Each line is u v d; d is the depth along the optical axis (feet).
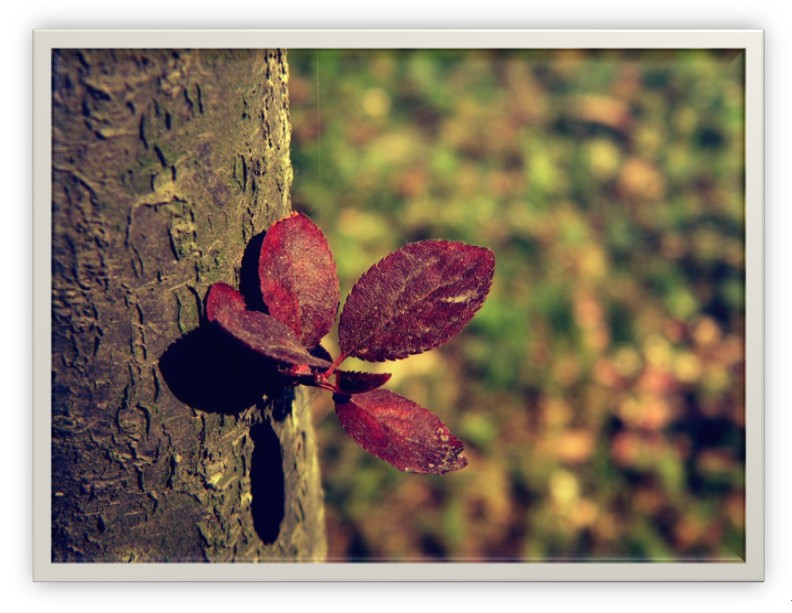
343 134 4.01
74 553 1.71
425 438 1.63
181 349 1.69
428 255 1.65
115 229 1.66
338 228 3.75
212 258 1.69
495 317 3.65
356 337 1.65
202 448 1.72
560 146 4.24
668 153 4.22
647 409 3.53
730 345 3.72
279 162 1.78
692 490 3.33
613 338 3.71
